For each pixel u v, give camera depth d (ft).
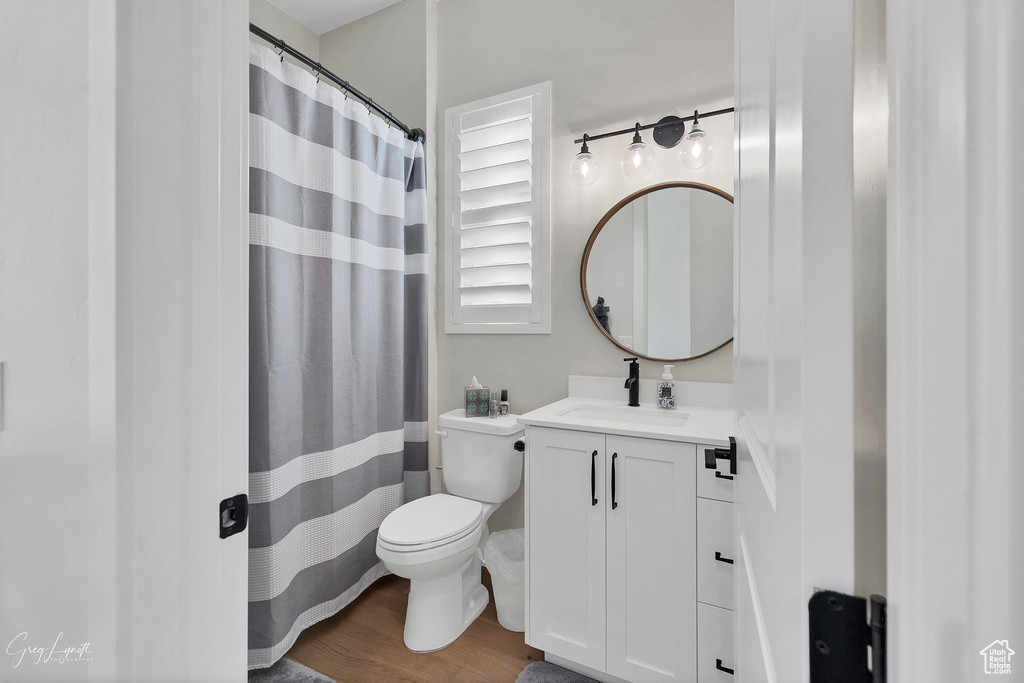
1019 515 0.62
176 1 1.88
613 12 6.39
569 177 6.68
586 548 4.85
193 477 1.94
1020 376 0.62
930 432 0.73
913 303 0.76
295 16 8.12
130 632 1.77
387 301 6.86
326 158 5.74
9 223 2.11
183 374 1.91
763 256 1.69
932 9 0.71
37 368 2.03
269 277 4.99
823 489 1.00
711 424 4.83
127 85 1.75
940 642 0.71
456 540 5.42
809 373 1.01
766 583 1.57
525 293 6.92
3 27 2.11
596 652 4.79
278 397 5.09
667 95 6.03
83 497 1.86
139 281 1.79
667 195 5.97
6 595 2.26
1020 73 0.60
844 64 0.98
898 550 0.80
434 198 7.73
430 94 7.67
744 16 2.27
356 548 6.32
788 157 1.26
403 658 5.33
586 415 6.01
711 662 4.25
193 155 1.93
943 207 0.70
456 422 6.47
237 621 2.14
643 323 6.10
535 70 6.95
